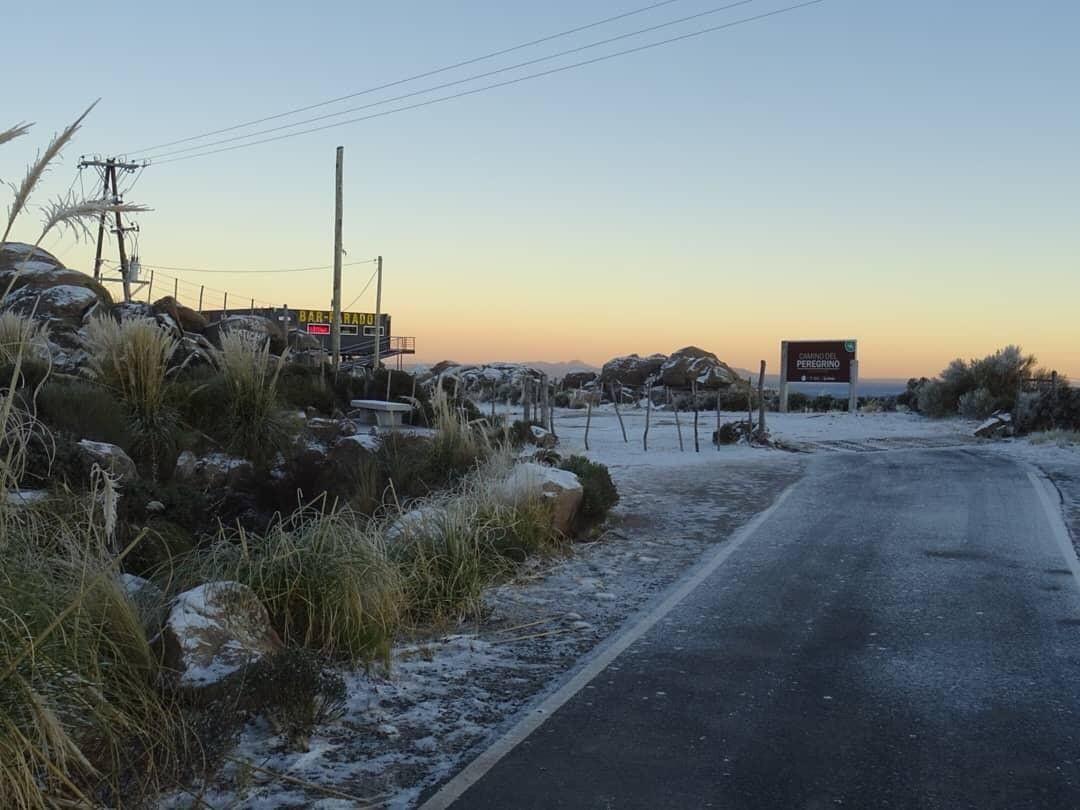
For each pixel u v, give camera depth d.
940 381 38.75
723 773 4.59
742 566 9.70
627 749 4.89
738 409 45.72
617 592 8.64
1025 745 4.97
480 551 8.90
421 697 5.71
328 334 64.06
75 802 3.87
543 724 5.23
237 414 13.05
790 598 8.31
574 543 10.92
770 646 6.83
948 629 7.28
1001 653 6.65
